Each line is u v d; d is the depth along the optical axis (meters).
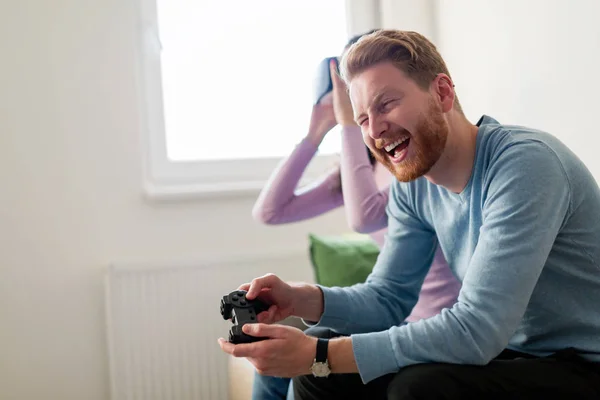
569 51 1.49
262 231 2.02
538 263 0.81
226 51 2.07
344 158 1.46
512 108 1.72
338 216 2.12
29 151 1.78
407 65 0.92
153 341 1.79
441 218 1.05
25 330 1.75
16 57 1.78
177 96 2.00
